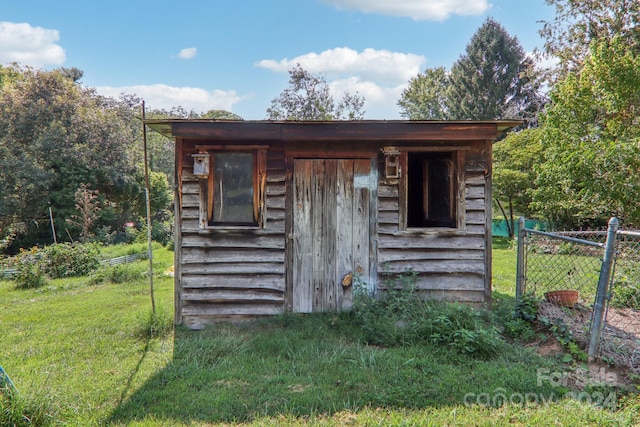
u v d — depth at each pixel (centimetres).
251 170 566
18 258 1042
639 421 303
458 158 559
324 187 565
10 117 2077
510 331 473
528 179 1738
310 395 342
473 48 3431
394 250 566
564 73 1852
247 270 559
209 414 318
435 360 405
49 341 502
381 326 482
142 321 545
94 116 2288
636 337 434
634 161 840
